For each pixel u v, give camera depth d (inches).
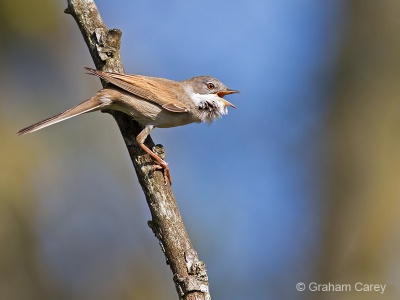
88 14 323.0
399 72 584.1
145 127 347.6
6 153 591.5
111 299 557.6
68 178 598.2
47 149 605.3
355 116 581.6
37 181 590.6
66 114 331.9
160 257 588.1
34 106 626.8
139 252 584.1
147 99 343.0
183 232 293.6
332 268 544.1
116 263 574.2
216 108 390.9
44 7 640.4
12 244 563.5
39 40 639.1
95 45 323.9
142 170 307.6
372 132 573.3
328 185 572.1
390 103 576.7
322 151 582.9
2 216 564.4
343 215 557.3
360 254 536.1
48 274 561.3
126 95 337.1
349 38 602.9
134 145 329.4
